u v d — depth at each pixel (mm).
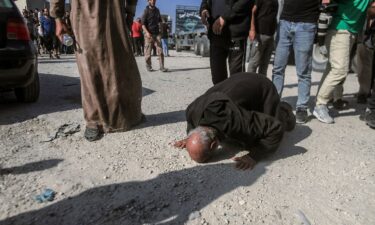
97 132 4164
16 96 5609
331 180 3428
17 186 3125
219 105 3467
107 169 3469
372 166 3736
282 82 5199
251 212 2852
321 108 5117
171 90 7289
